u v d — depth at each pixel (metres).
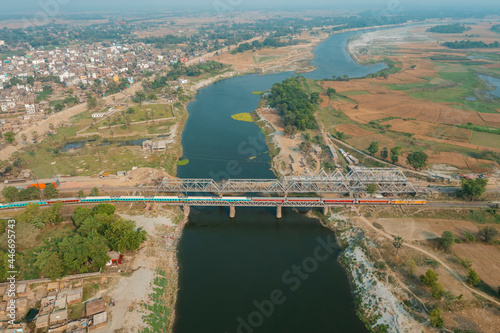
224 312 152.50
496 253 175.25
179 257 188.00
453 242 180.50
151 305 149.12
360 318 151.25
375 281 163.12
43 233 193.12
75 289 150.75
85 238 168.12
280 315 151.75
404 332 138.25
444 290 152.00
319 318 150.75
